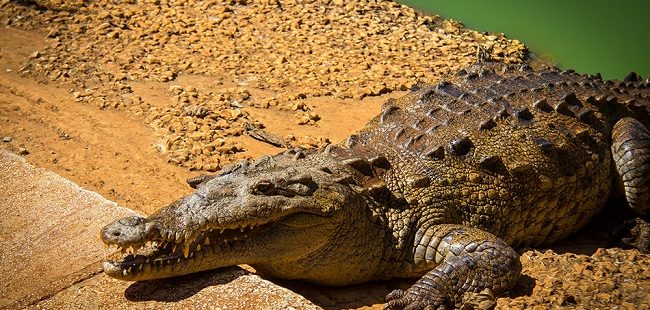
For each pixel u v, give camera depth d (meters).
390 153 6.69
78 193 6.65
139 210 7.05
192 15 11.75
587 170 7.17
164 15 11.66
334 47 10.98
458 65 10.73
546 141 6.91
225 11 11.84
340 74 10.21
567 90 7.76
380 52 10.95
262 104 9.30
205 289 5.43
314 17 11.88
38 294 5.49
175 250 5.45
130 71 10.02
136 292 5.46
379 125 7.18
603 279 6.14
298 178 5.79
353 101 9.60
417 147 6.73
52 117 8.84
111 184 7.54
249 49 10.79
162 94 9.46
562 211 7.04
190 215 5.41
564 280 6.10
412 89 8.06
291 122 8.99
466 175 6.55
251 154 8.23
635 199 7.38
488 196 6.55
